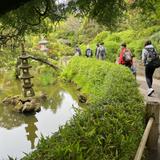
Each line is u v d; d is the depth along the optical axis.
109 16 5.35
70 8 5.22
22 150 11.39
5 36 5.76
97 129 4.29
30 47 31.14
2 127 14.11
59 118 14.48
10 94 20.14
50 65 24.97
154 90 11.48
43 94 17.92
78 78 19.02
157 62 10.33
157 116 5.62
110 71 12.52
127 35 26.64
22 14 5.10
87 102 14.47
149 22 22.83
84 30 37.53
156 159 5.34
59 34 41.09
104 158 3.66
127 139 4.42
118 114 5.07
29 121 14.70
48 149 3.67
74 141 3.71
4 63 26.95
